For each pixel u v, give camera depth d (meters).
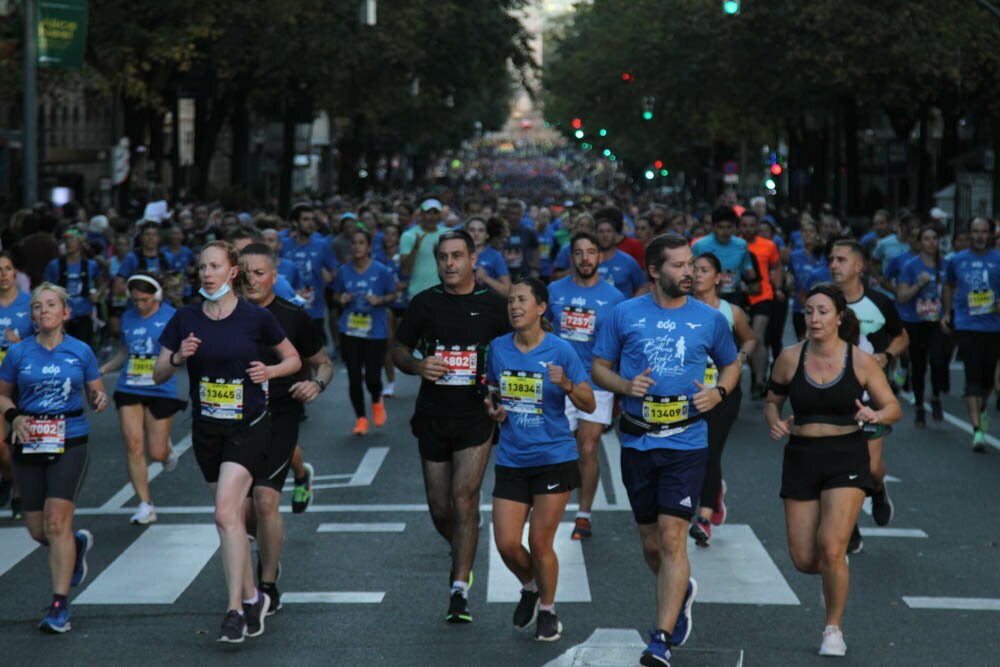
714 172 171.00
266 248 21.06
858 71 89.44
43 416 20.25
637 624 19.70
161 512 27.69
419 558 23.69
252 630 18.98
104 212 80.94
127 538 25.41
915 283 37.72
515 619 19.17
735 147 170.88
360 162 185.75
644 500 18.44
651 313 18.53
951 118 103.12
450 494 20.25
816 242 44.44
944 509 27.81
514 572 19.11
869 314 25.44
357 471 31.69
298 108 114.38
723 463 32.53
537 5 121.88
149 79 88.56
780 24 92.69
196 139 106.81
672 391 18.30
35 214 43.16
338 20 98.38
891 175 109.06
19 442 20.30
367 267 36.47
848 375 18.58
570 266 36.75
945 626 19.70
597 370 18.56
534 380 18.62
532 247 53.09
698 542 24.39
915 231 38.12
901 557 23.89
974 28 87.94
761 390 41.69
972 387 34.31
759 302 41.16
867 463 18.61
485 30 114.69
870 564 23.38
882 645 18.75
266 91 105.19
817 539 18.62
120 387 26.88
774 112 105.94
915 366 38.03
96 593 21.62
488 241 40.84
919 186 106.50
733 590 21.55
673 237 18.47
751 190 176.00
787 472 18.84
